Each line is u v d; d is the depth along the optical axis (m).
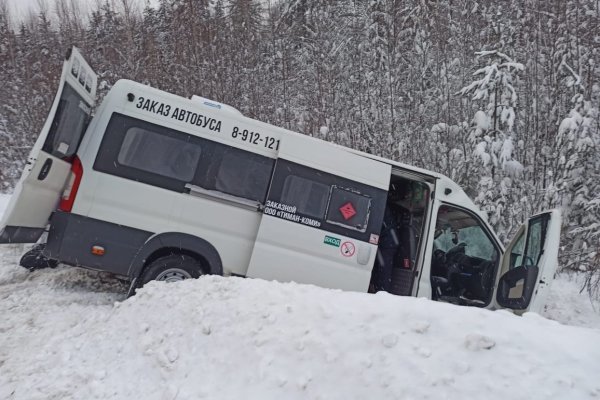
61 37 30.44
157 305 4.09
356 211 5.84
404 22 16.78
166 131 5.41
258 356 2.92
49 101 26.06
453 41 16.11
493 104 10.91
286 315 3.24
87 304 5.41
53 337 4.14
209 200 5.45
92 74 5.54
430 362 2.54
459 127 13.28
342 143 15.30
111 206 5.20
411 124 14.78
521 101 13.82
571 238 11.20
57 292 5.66
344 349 2.74
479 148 10.48
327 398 2.47
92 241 5.12
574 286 8.73
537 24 14.16
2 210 13.31
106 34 26.39
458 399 2.30
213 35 20.80
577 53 13.23
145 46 22.97
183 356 3.25
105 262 5.16
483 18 15.84
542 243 5.69
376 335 2.79
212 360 3.09
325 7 18.55
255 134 5.68
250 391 2.69
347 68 16.56
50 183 4.96
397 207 7.18
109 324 4.14
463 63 15.38
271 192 5.58
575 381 2.38
